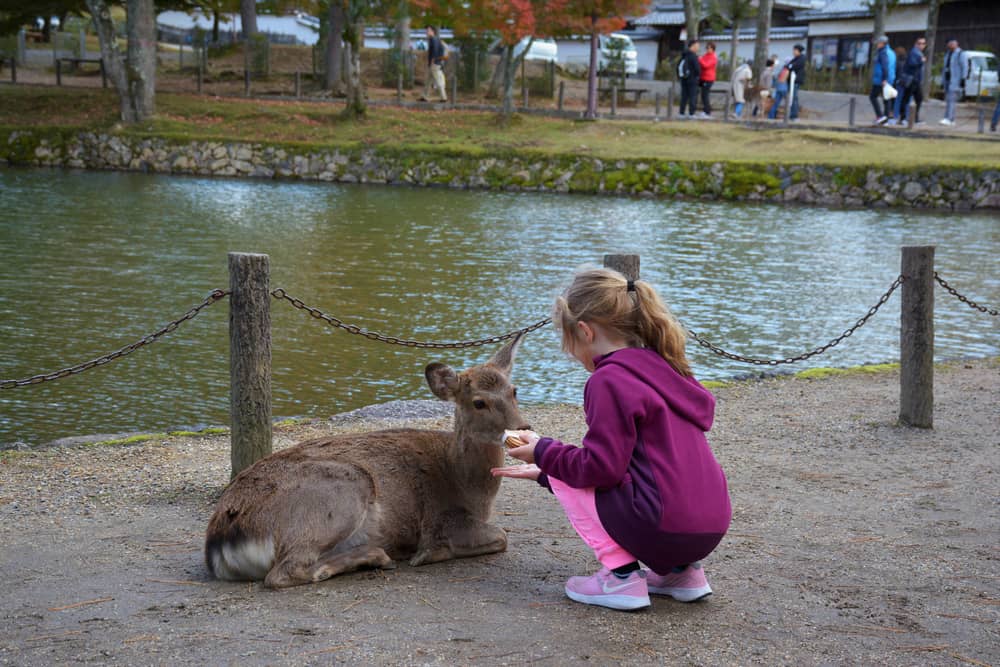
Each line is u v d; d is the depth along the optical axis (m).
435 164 30.45
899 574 4.71
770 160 27.97
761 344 12.31
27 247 17.58
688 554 3.91
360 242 19.14
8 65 47.00
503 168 29.89
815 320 13.57
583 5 33.44
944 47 49.12
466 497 4.88
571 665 3.61
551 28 34.44
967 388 9.52
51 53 50.94
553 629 3.94
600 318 4.01
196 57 46.44
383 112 35.88
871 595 4.41
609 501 3.90
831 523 5.58
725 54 52.06
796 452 7.33
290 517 4.42
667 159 28.61
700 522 3.85
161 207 23.45
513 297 14.54
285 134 33.12
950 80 33.34
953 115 33.69
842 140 30.33
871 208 26.17
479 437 4.71
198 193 26.55
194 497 6.14
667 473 3.83
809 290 15.47
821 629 4.02
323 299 14.16
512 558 4.93
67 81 43.44
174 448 7.49
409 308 13.75
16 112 35.47
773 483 6.48
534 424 8.45
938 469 6.82
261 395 6.02
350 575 4.57
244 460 6.04
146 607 4.18
